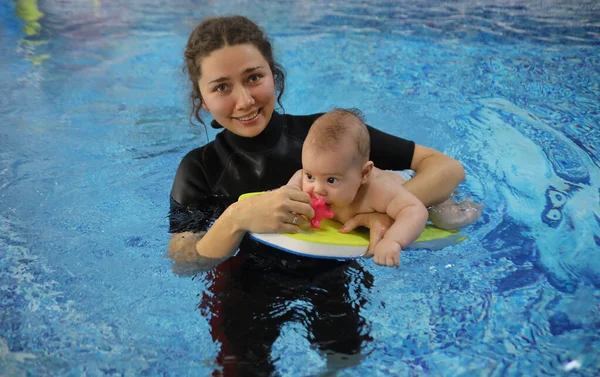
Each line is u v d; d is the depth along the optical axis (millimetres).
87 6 6848
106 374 1778
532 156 3152
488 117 3699
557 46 5062
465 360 1773
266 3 6863
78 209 2762
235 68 2299
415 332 1895
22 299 2123
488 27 5723
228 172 2559
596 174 2926
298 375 1767
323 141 2203
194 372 1784
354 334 1899
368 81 4395
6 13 6477
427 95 4113
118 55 5133
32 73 4691
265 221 2133
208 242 2209
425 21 5984
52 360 1836
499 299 2021
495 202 2684
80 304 2090
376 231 2209
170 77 4582
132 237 2504
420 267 2191
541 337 1847
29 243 2486
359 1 6918
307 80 4426
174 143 3502
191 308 2051
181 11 6602
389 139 2654
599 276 2137
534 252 2289
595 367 1719
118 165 3223
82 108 4023
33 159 3289
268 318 1971
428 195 2422
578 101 3896
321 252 2111
